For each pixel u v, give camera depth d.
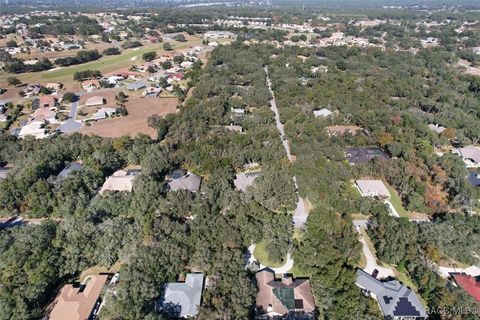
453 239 84.69
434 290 72.31
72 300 70.00
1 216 99.62
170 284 73.56
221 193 101.00
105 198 98.75
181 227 84.56
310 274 78.44
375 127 149.25
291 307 69.50
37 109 176.00
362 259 84.06
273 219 90.00
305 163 116.38
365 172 117.69
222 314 64.75
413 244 83.50
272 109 180.88
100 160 119.44
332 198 100.69
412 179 108.50
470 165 129.12
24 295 68.00
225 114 166.62
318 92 187.38
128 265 75.50
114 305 65.81
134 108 184.50
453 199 102.69
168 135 142.75
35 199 98.19
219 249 80.25
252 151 124.88
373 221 94.50
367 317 65.88
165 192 104.19
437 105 176.88
